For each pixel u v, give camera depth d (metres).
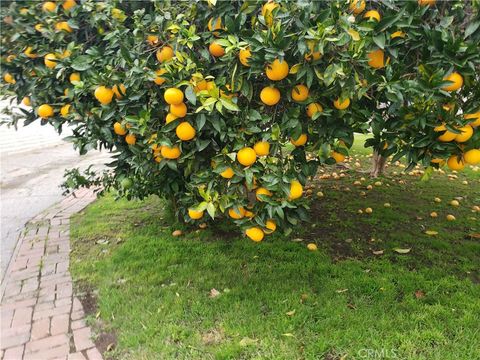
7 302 3.25
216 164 2.29
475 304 2.86
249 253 3.83
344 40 1.81
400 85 1.99
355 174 6.62
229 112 2.28
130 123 2.48
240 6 2.30
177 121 2.26
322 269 3.42
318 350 2.47
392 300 2.96
